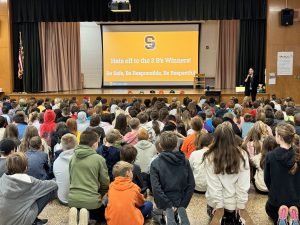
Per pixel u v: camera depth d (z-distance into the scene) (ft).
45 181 10.05
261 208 12.92
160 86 49.08
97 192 11.28
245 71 45.16
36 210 9.72
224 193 10.43
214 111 22.43
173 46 48.55
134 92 42.24
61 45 46.32
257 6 38.70
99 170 11.31
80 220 10.54
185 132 17.74
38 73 43.42
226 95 37.32
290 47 37.22
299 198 10.49
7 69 39.81
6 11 39.29
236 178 10.35
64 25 46.80
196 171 13.84
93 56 50.39
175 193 10.19
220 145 10.24
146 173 13.23
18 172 9.78
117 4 34.53
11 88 40.11
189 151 14.70
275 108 25.03
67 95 38.88
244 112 21.56
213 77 49.06
